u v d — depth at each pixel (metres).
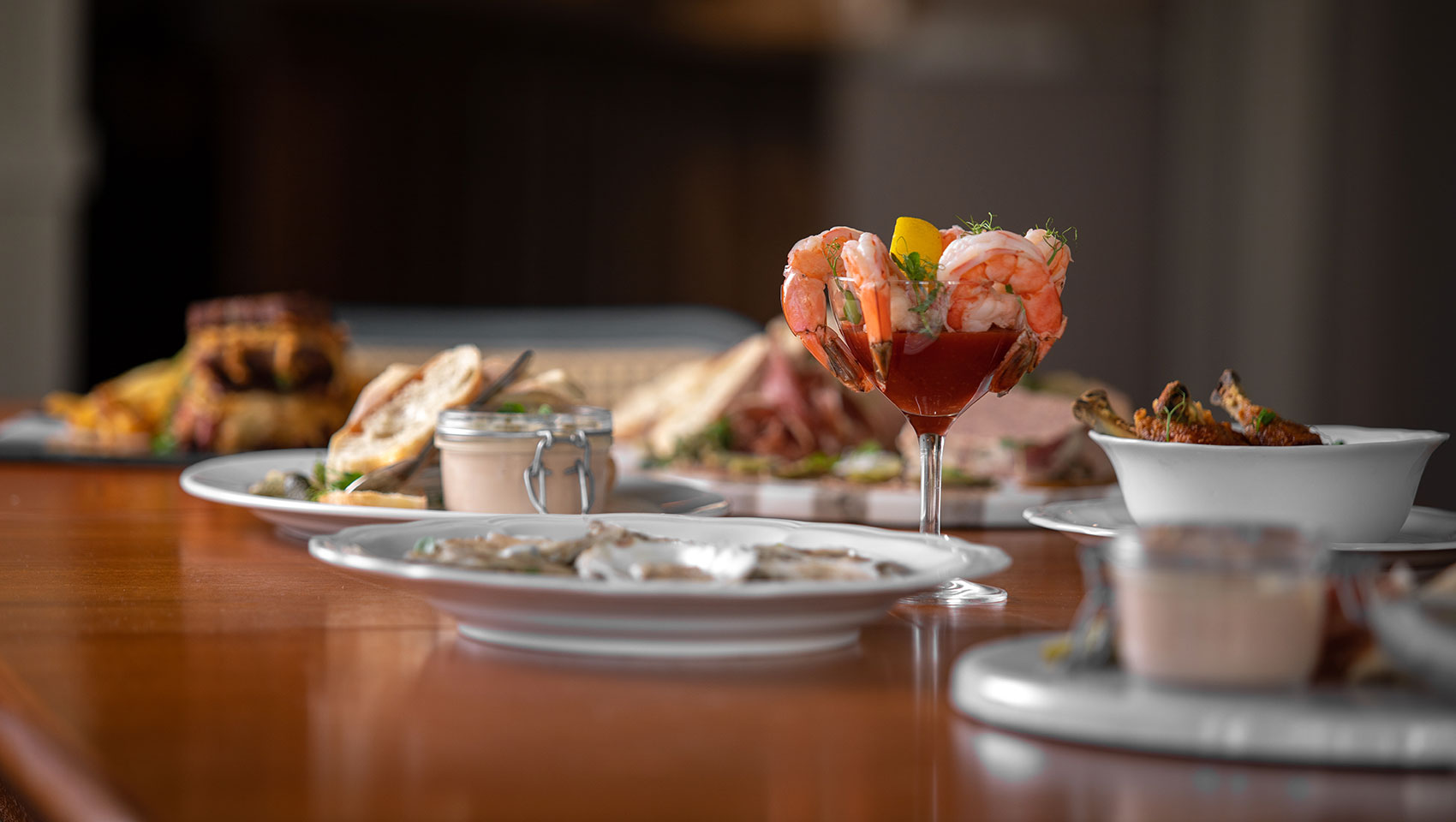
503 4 9.22
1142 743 1.17
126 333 8.80
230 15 8.82
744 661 1.32
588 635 1.32
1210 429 1.51
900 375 1.49
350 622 1.41
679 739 1.21
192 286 8.95
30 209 8.00
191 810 1.13
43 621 1.41
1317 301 10.45
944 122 10.51
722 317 4.25
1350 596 1.21
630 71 9.99
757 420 2.36
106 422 2.62
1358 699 1.19
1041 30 10.12
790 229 10.42
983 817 1.13
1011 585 1.56
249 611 1.44
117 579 1.54
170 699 1.25
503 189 9.80
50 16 7.95
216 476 1.87
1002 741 1.21
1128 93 10.60
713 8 9.40
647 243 10.18
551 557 1.35
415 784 1.16
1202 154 10.59
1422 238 10.30
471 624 1.36
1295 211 10.44
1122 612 1.20
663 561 1.34
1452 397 10.36
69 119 8.01
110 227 8.73
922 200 10.55
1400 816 1.13
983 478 2.03
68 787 1.17
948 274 1.47
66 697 1.26
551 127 9.85
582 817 1.13
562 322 4.27
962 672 1.23
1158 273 10.79
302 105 9.18
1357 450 1.46
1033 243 1.50
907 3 9.62
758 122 10.28
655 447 2.40
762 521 1.43
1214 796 1.15
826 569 1.33
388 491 1.70
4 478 2.17
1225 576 1.18
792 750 1.20
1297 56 10.34
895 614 1.45
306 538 1.73
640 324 4.27
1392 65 10.27
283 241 9.22
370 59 9.31
